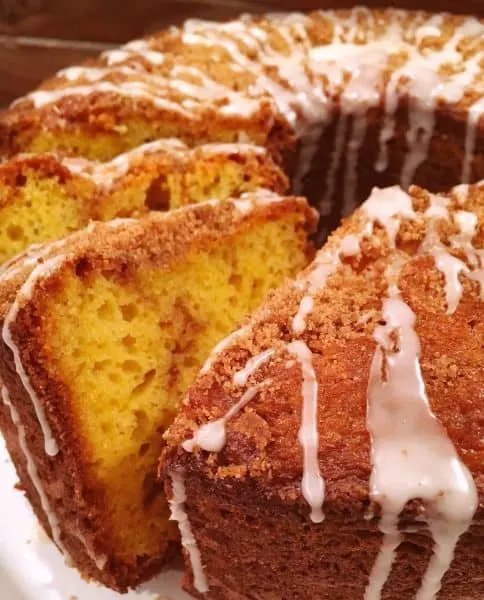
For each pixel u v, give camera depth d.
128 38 0.37
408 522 0.16
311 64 0.30
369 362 0.18
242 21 0.33
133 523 0.21
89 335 0.20
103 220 0.24
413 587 0.18
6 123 0.27
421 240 0.21
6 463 0.24
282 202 0.22
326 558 0.18
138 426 0.21
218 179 0.25
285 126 0.28
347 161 0.30
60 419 0.19
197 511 0.18
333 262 0.21
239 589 0.19
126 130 0.28
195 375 0.21
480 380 0.18
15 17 0.36
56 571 0.22
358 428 0.17
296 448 0.17
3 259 0.25
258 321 0.20
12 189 0.24
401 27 0.32
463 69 0.29
